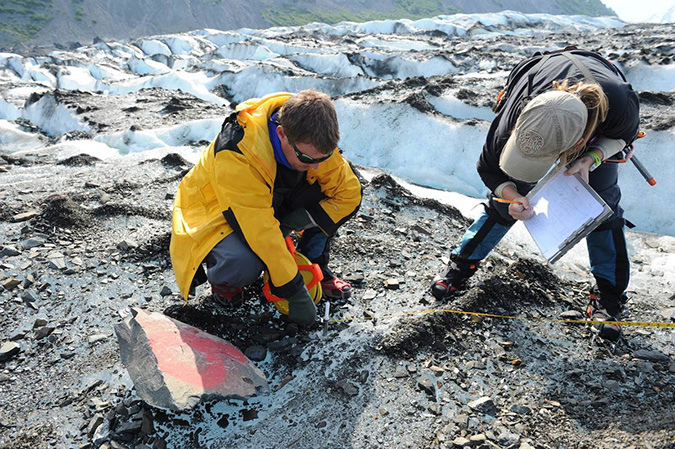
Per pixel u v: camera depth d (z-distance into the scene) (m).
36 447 2.07
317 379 2.42
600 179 2.37
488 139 2.33
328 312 2.69
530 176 1.91
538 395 2.39
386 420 2.22
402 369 2.48
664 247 4.07
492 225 2.72
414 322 2.70
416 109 6.52
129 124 7.52
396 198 4.32
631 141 2.17
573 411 2.30
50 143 7.83
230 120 2.32
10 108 12.64
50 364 2.49
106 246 3.41
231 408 2.27
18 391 2.34
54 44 98.44
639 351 2.67
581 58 2.12
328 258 2.98
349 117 6.97
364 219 3.95
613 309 2.75
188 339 2.35
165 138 6.97
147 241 3.45
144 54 35.34
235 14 129.12
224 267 2.35
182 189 2.60
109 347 2.58
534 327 2.84
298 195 2.59
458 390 2.39
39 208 3.88
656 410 2.27
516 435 2.16
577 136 1.79
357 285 3.14
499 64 11.41
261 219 2.25
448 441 2.13
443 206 4.28
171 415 2.21
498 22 34.84
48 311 2.82
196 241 2.38
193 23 122.75
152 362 2.16
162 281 3.10
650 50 9.10
